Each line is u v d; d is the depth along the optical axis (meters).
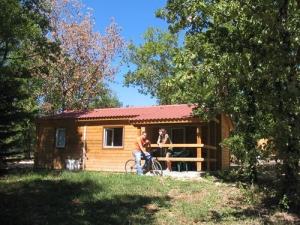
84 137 19.09
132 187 10.70
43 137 20.47
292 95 6.74
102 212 7.98
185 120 14.78
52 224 6.93
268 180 12.28
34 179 11.65
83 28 31.34
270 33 6.65
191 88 12.39
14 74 16.41
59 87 30.95
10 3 19.12
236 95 9.20
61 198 9.14
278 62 6.71
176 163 16.80
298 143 7.26
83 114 19.84
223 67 6.85
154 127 17.91
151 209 8.52
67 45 30.56
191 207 8.70
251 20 6.71
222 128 18.14
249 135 9.23
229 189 10.86
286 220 7.64
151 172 14.46
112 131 18.50
